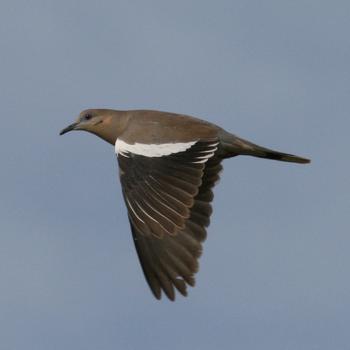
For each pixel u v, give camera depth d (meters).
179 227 13.79
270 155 15.85
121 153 14.77
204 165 14.46
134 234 14.05
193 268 13.83
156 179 14.28
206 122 15.33
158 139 14.80
